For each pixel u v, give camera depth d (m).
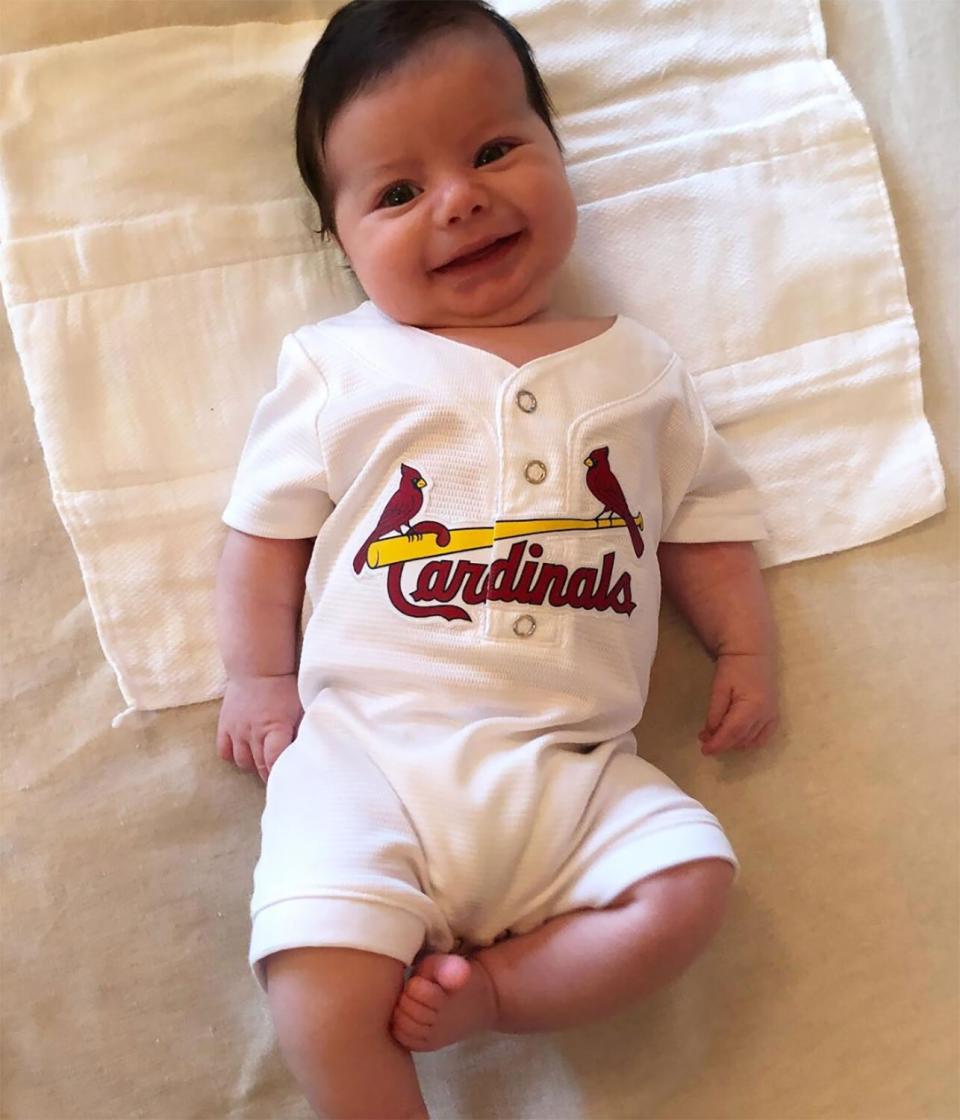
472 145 0.77
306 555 0.82
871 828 0.84
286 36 0.93
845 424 0.91
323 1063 0.62
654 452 0.79
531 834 0.68
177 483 0.85
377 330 0.79
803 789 0.85
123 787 0.82
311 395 0.78
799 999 0.80
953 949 0.82
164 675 0.83
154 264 0.87
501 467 0.72
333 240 0.88
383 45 0.76
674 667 0.88
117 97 0.89
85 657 0.84
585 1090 0.77
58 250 0.86
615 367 0.78
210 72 0.90
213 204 0.89
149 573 0.84
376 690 0.74
